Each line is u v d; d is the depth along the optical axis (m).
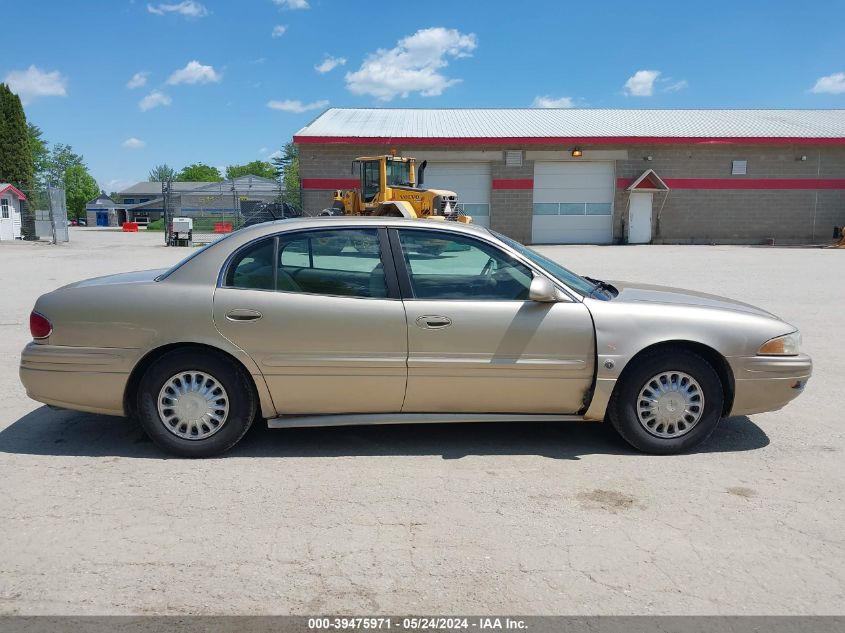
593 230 31.39
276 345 4.42
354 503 3.86
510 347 4.48
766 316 4.78
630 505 3.85
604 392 4.53
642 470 4.38
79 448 4.70
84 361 4.43
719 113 37.19
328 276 4.56
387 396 4.54
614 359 4.49
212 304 4.41
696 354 4.60
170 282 4.50
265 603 2.90
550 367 4.50
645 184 30.56
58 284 14.58
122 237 43.41
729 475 4.30
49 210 32.16
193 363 4.43
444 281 4.60
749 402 4.65
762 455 4.66
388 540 3.44
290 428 5.15
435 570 3.16
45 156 97.31
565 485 4.13
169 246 30.02
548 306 4.52
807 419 5.48
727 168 31.06
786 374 4.61
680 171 31.03
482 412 4.66
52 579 3.06
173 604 2.88
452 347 4.47
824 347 8.29
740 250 26.61
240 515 3.70
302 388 4.48
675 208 31.31
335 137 29.61
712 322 4.57
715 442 4.92
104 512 3.71
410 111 37.28
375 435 5.03
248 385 4.49
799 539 3.47
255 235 4.61
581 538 3.47
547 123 33.84
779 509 3.80
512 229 31.11
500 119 34.88
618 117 35.56
